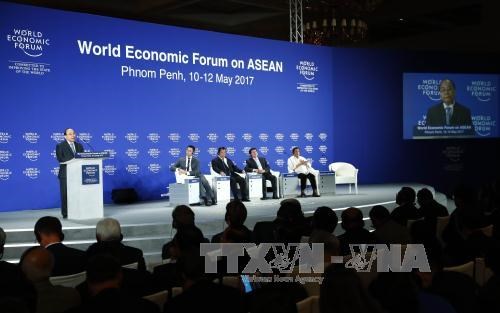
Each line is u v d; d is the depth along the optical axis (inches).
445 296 130.6
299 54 597.3
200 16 727.7
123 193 472.7
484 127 684.1
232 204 194.4
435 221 242.1
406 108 661.9
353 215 199.0
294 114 593.3
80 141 463.2
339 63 627.8
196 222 347.3
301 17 600.1
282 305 90.1
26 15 437.4
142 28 495.5
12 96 430.6
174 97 514.0
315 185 506.3
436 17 778.2
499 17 699.4
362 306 79.4
